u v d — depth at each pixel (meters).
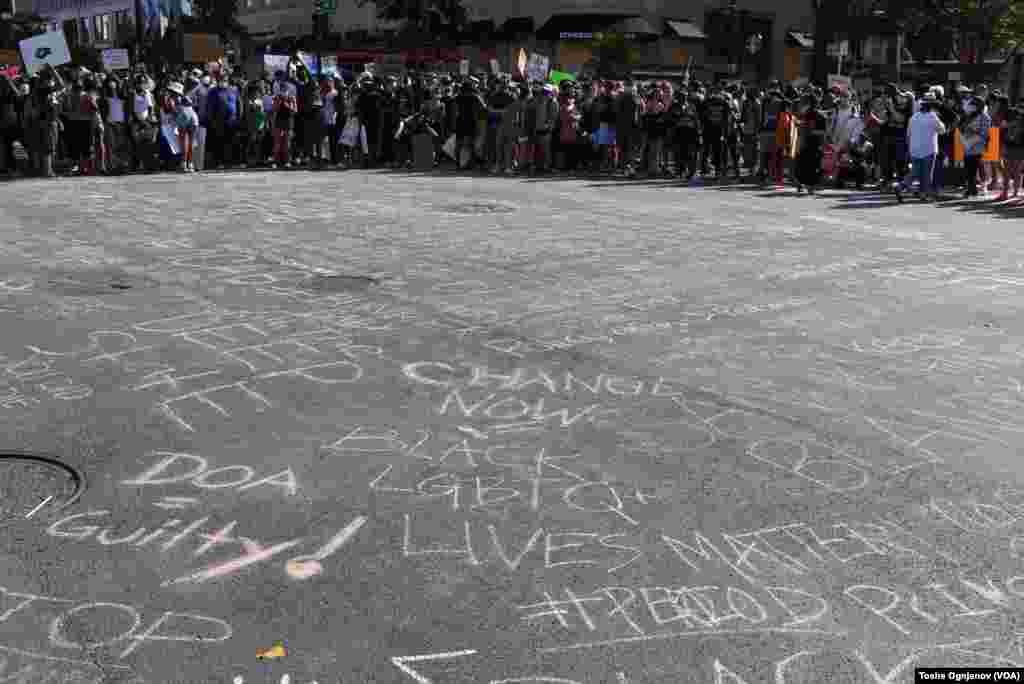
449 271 9.44
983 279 9.36
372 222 12.53
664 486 4.52
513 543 3.96
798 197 16.25
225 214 13.05
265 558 3.81
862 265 10.02
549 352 6.70
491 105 19.95
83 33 47.62
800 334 7.25
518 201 15.00
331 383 5.96
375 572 3.71
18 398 5.62
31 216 12.62
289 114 19.70
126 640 3.24
